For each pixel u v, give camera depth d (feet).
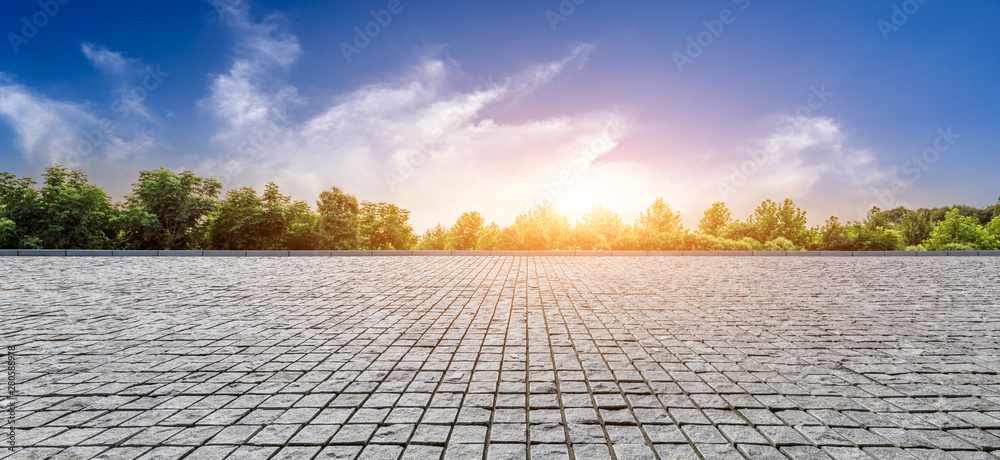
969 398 11.89
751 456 8.95
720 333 18.72
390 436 9.75
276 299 26.71
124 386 12.66
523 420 10.55
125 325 20.03
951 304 25.27
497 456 8.94
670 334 18.56
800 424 10.35
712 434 9.87
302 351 16.12
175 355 15.62
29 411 10.95
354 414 10.89
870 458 8.89
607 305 24.93
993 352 16.05
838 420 10.56
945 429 10.16
